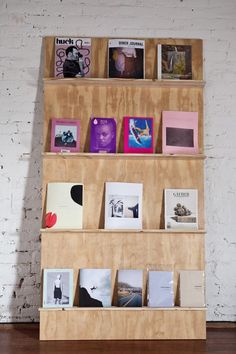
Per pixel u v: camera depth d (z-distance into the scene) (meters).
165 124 3.81
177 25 4.02
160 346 3.43
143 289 3.71
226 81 4.02
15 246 3.90
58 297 3.62
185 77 3.87
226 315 3.94
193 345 3.46
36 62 3.96
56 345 3.44
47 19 3.98
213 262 3.96
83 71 3.85
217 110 4.01
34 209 3.92
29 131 3.95
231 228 3.97
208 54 4.02
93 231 3.64
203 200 3.79
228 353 3.26
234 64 4.03
